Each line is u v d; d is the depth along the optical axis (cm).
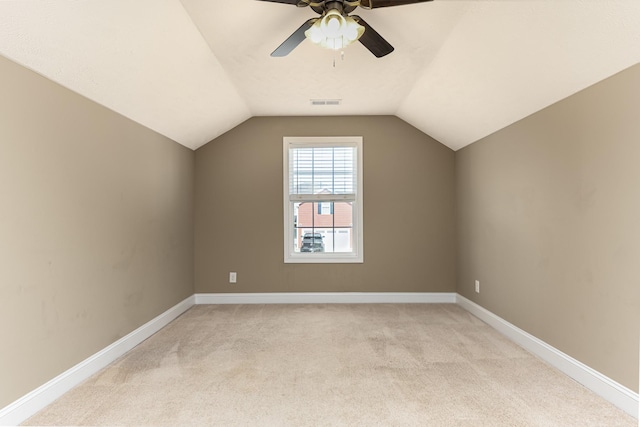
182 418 213
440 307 463
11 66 207
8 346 204
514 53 258
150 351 320
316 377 267
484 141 403
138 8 223
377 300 487
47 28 203
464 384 255
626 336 217
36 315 223
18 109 212
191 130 424
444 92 361
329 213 498
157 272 381
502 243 364
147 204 361
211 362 295
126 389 249
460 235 471
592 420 209
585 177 249
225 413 219
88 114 273
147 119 349
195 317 424
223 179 488
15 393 207
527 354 310
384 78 360
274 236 489
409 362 294
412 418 212
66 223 249
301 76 356
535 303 309
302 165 493
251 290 488
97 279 282
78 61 236
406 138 489
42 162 229
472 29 257
